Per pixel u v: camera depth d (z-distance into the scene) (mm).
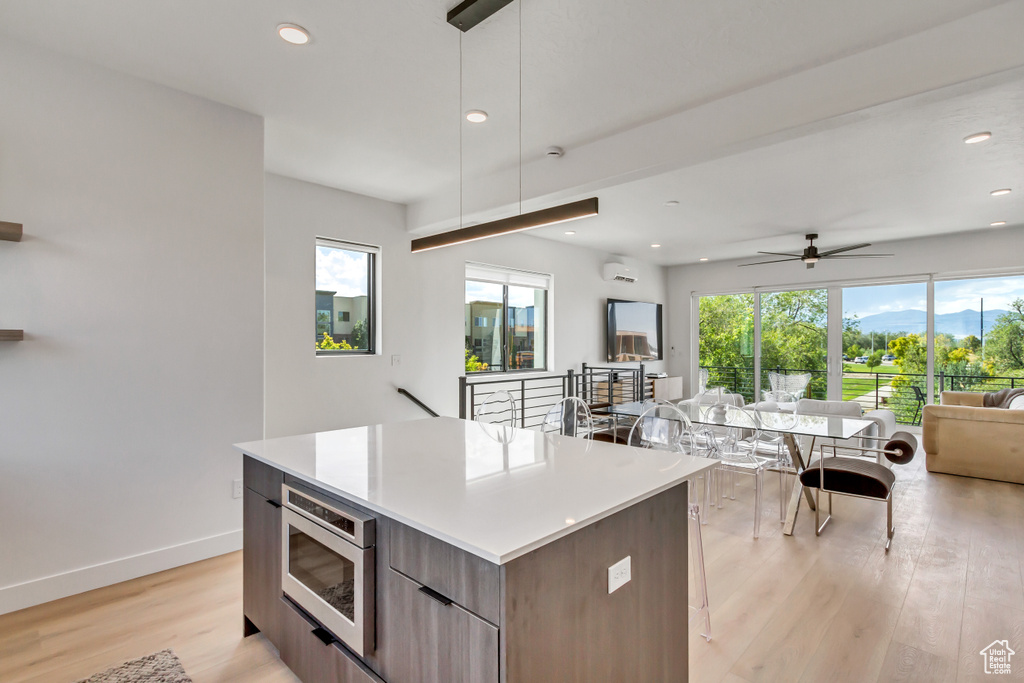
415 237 5062
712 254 7695
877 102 2301
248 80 2678
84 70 2514
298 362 4180
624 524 1431
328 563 1596
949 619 2248
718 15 2098
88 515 2539
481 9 2008
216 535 2941
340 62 2496
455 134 3312
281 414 4074
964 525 3457
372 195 4637
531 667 1138
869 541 3180
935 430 4867
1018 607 2348
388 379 4793
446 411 5289
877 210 5062
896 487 4398
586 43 2309
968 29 2070
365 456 1924
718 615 2295
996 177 4027
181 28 2236
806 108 2516
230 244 2982
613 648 1393
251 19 2164
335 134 3324
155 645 2080
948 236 6254
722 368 8414
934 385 6430
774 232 6082
